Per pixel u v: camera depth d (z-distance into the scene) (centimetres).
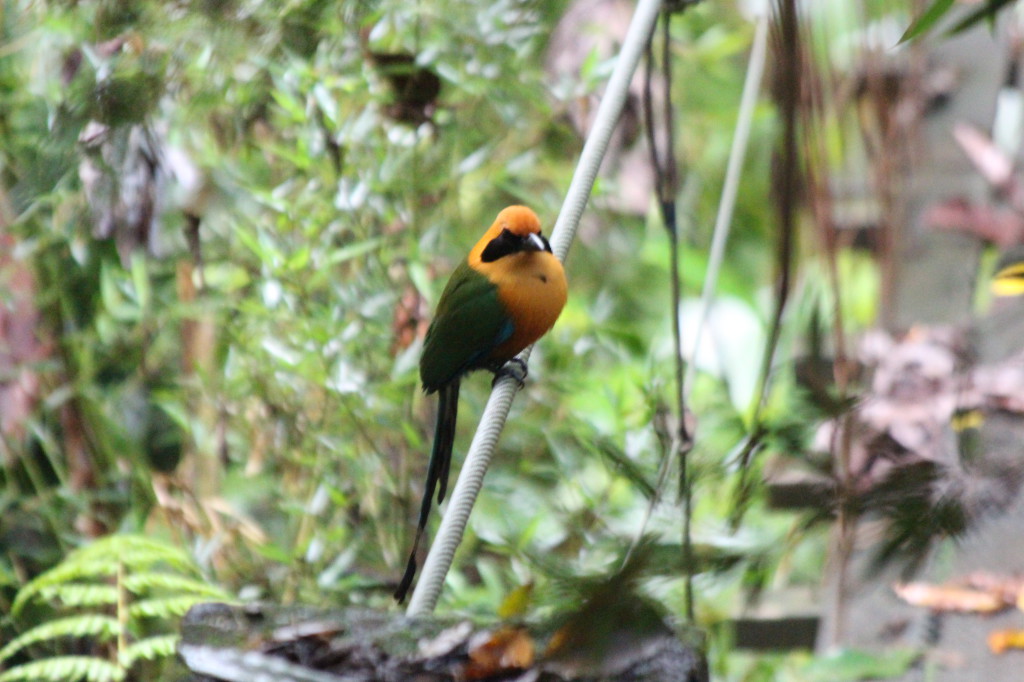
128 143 941
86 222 995
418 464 1016
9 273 1044
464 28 977
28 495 1121
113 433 1055
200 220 1021
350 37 962
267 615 514
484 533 893
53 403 1033
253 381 986
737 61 1609
